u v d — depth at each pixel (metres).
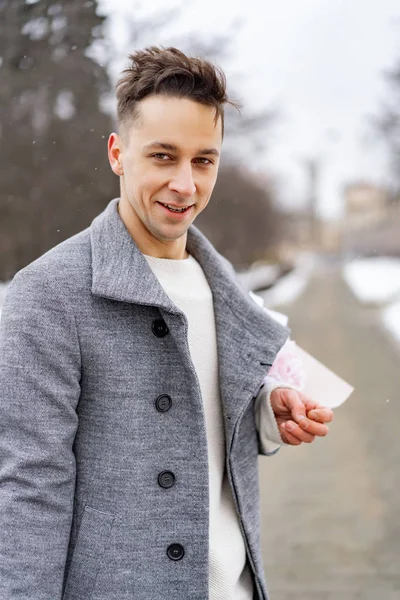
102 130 11.51
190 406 1.27
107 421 1.23
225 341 1.39
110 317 1.25
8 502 1.15
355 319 15.90
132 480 1.22
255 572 1.38
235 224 27.59
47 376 1.20
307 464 5.00
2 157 11.66
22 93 10.78
